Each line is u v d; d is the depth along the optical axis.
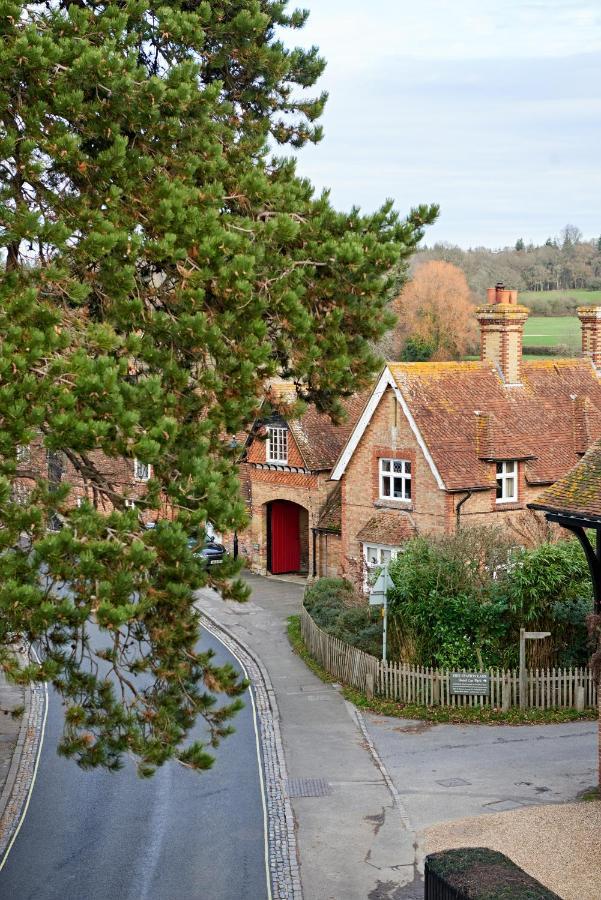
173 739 14.80
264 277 18.27
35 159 16.23
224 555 15.97
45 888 17.25
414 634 27.94
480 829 18.97
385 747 23.95
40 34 16.58
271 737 24.88
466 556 28.03
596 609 21.25
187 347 17.75
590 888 16.33
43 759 23.80
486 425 35.06
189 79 18.05
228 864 18.08
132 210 17.52
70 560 14.26
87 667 31.28
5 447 13.57
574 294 99.69
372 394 36.16
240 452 18.62
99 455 33.44
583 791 20.78
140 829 19.70
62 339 14.71
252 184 18.81
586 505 20.77
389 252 18.94
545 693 25.98
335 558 40.28
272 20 22.83
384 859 18.09
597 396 40.56
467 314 82.75
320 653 31.05
